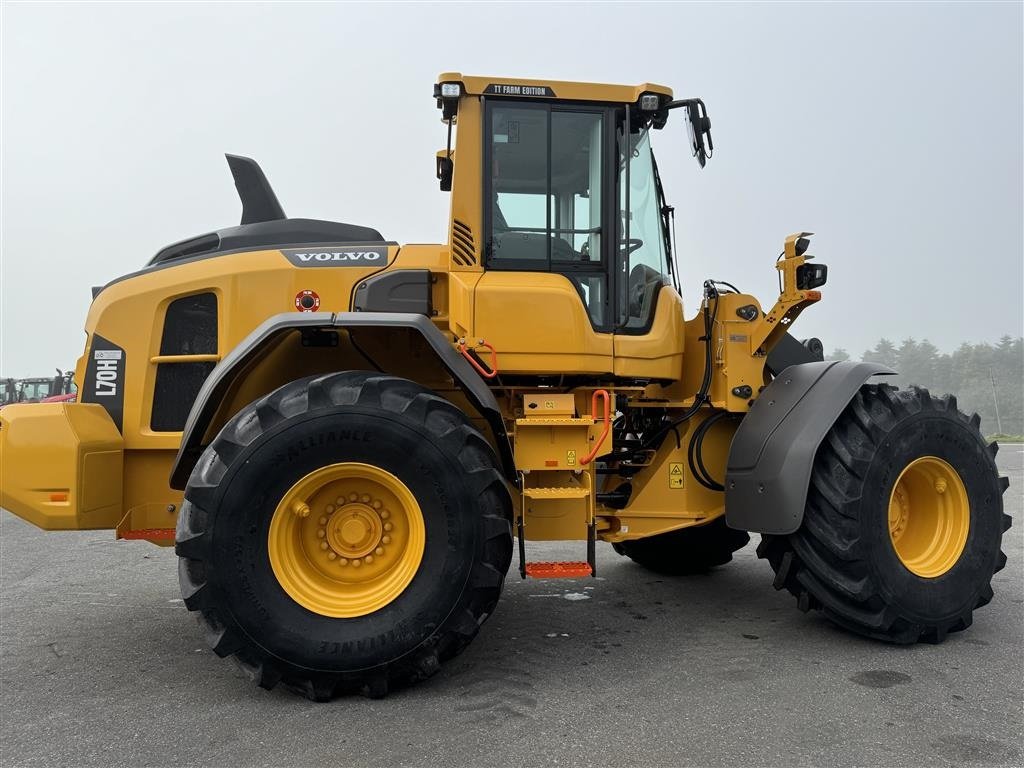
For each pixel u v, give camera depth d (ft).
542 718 8.48
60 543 20.63
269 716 8.66
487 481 9.42
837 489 10.89
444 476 9.30
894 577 10.82
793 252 12.32
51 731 8.30
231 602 8.76
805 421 11.25
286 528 9.24
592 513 11.27
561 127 12.05
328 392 9.41
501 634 11.85
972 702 8.86
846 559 10.63
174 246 12.62
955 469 11.59
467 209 11.61
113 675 10.16
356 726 8.33
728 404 12.70
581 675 9.92
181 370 11.78
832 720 8.34
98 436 10.76
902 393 11.68
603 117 12.10
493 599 9.50
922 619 10.91
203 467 9.09
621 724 8.28
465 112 11.69
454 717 8.55
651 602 13.89
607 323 11.96
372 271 11.85
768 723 8.28
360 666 8.93
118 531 11.23
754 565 17.31
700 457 12.95
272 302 11.72
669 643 11.34
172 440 11.58
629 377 12.05
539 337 11.19
